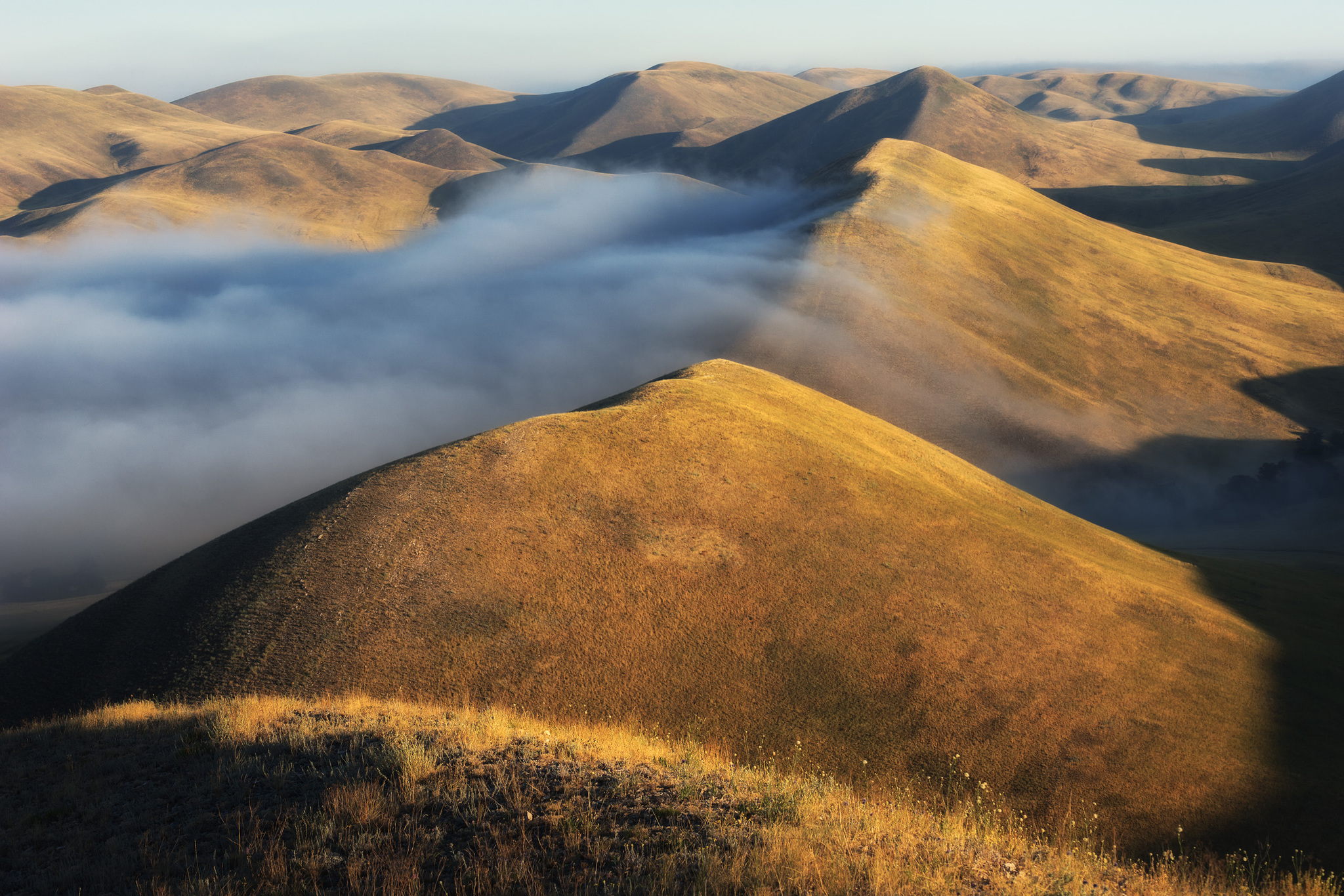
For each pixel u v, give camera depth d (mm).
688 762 15727
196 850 11555
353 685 33875
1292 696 39500
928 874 10125
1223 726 35781
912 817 13820
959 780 30812
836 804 13508
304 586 39844
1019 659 38562
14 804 14586
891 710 34500
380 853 10805
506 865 10203
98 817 13430
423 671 34750
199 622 38531
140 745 17203
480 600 38906
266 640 36688
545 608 38750
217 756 15617
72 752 17328
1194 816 30047
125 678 36250
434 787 12898
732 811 12508
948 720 34188
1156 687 38094
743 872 9805
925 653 38188
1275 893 13453
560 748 15656
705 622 38844
